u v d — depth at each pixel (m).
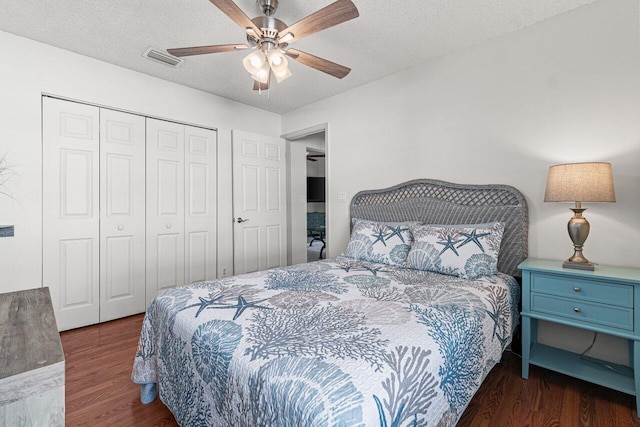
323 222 7.65
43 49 2.42
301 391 0.83
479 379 1.36
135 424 1.47
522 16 2.06
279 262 4.09
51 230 2.48
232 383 1.02
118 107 2.80
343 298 1.55
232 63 2.74
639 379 1.50
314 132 3.81
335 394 0.80
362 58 2.64
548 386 1.77
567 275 1.69
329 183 3.54
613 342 1.86
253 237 3.80
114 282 2.82
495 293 1.72
